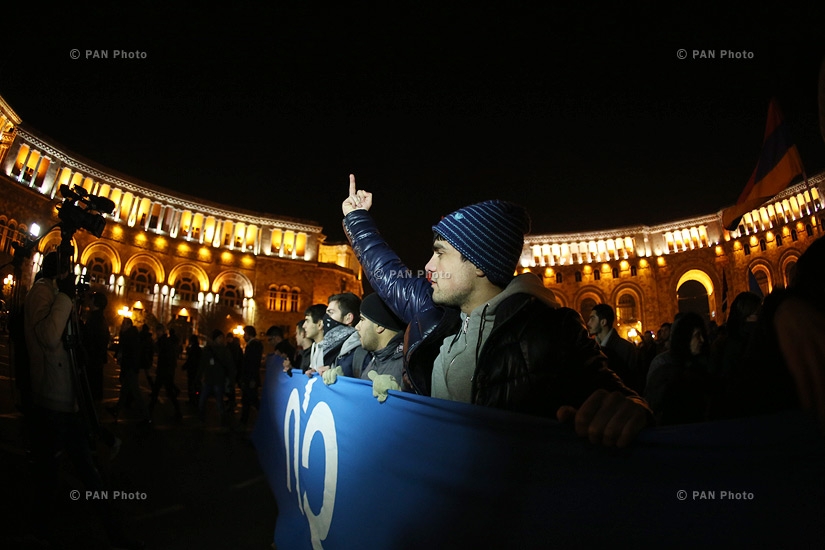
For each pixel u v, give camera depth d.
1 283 23.38
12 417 8.13
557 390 1.80
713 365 4.97
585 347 1.83
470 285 2.20
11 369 4.27
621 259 57.16
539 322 1.87
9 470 5.48
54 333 3.68
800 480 1.08
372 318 3.40
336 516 2.63
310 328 5.46
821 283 1.09
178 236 49.97
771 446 1.12
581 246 60.75
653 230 57.88
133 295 43.62
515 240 2.16
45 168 39.88
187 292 48.28
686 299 56.91
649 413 1.34
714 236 53.53
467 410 1.73
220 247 50.66
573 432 1.43
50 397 3.68
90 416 3.94
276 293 52.84
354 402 2.61
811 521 1.06
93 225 4.43
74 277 4.18
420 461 1.93
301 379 3.95
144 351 12.86
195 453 7.85
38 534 3.57
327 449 2.94
